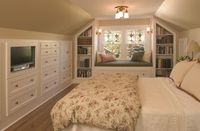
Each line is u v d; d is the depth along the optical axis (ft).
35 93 12.30
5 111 9.48
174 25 16.53
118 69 18.04
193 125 5.95
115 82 8.84
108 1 11.35
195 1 8.77
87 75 19.56
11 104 9.87
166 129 6.04
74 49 19.42
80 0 10.94
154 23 17.78
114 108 5.97
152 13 16.51
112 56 19.67
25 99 11.18
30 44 11.55
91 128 6.09
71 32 18.17
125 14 12.70
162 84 9.62
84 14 15.51
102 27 19.79
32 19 10.43
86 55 19.63
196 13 10.18
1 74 9.14
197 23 11.73
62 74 16.98
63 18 13.37
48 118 10.79
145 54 18.71
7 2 7.64
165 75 18.06
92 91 7.17
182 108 6.22
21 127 9.66
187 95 7.61
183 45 16.03
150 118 6.11
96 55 19.25
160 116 6.08
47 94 14.21
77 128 6.15
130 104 6.12
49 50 14.17
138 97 7.05
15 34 10.20
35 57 12.25
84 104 6.20
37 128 9.55
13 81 9.98
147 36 19.40
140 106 6.31
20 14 9.12
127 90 7.29
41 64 13.01
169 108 6.23
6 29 9.47
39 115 11.25
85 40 19.29
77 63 19.63
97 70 18.40
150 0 11.27
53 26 13.56
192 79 7.70
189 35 14.61
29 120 10.53
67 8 12.03
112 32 20.03
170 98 7.22
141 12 15.80
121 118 5.79
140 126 6.13
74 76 19.75
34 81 12.15
